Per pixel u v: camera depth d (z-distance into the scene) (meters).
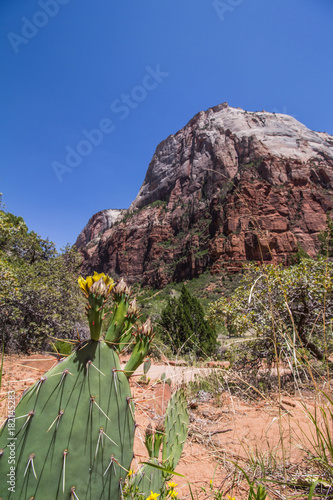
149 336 1.26
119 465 1.14
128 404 1.21
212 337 11.56
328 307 5.35
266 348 5.20
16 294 8.95
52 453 1.05
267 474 1.93
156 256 104.75
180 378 3.60
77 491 1.05
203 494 1.81
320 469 1.77
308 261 6.00
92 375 1.15
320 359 4.62
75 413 1.10
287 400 3.28
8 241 12.52
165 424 1.60
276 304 4.98
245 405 3.73
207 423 3.17
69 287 13.23
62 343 7.62
